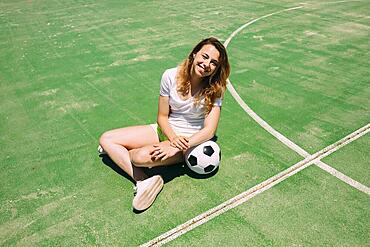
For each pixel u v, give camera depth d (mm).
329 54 6453
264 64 6004
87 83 5285
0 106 4645
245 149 3783
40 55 6305
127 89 5102
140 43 6879
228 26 7984
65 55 6305
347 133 4090
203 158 3195
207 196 3139
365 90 5137
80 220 2895
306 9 9523
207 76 3092
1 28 7766
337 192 3201
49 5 9836
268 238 2738
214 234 2770
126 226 2834
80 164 3543
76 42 6926
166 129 3188
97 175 3393
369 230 2814
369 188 3258
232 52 6508
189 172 3432
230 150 3764
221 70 3064
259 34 7496
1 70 5723
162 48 6633
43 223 2867
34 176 3381
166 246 2668
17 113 4488
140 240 2713
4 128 4160
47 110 4551
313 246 2676
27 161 3592
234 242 2703
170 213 2959
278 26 8047
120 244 2682
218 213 2961
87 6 9672
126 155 3203
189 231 2793
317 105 4715
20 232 2787
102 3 10016
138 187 2916
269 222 2881
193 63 3006
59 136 4008
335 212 2984
